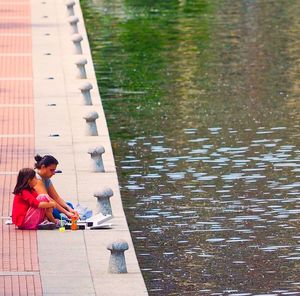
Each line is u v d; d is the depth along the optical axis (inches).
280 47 3198.8
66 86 2706.7
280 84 2763.3
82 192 1887.3
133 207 1878.7
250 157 2164.1
